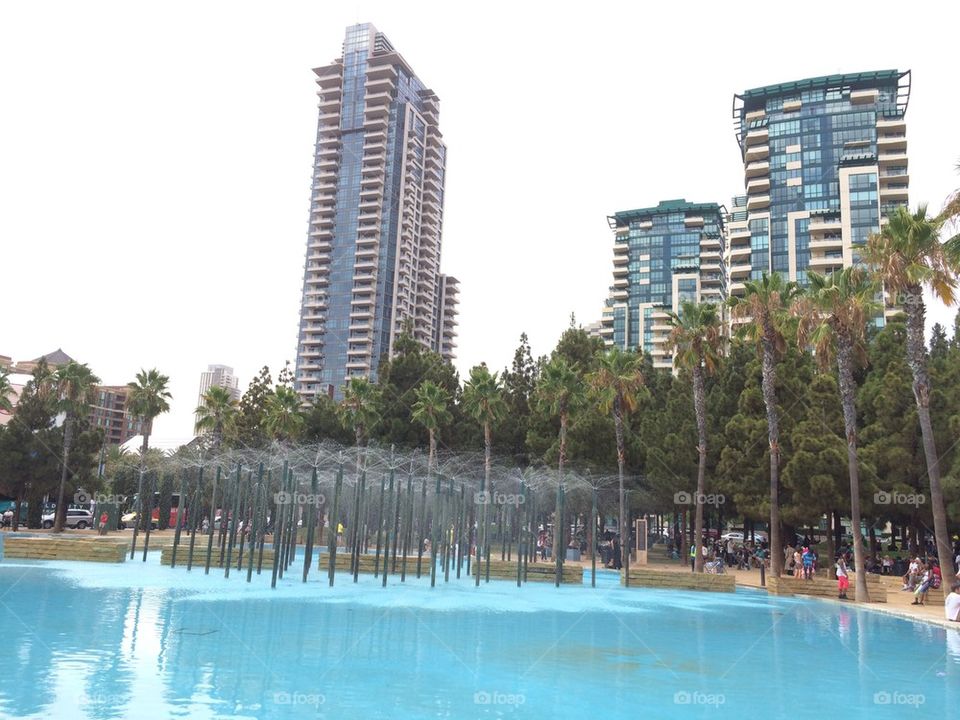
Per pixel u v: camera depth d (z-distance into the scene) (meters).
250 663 13.24
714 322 41.56
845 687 13.74
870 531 50.56
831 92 128.25
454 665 14.12
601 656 15.91
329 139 183.12
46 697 10.32
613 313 169.88
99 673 11.86
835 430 45.91
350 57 185.62
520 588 31.55
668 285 165.62
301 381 170.38
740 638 19.48
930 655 17.56
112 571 29.33
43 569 29.02
